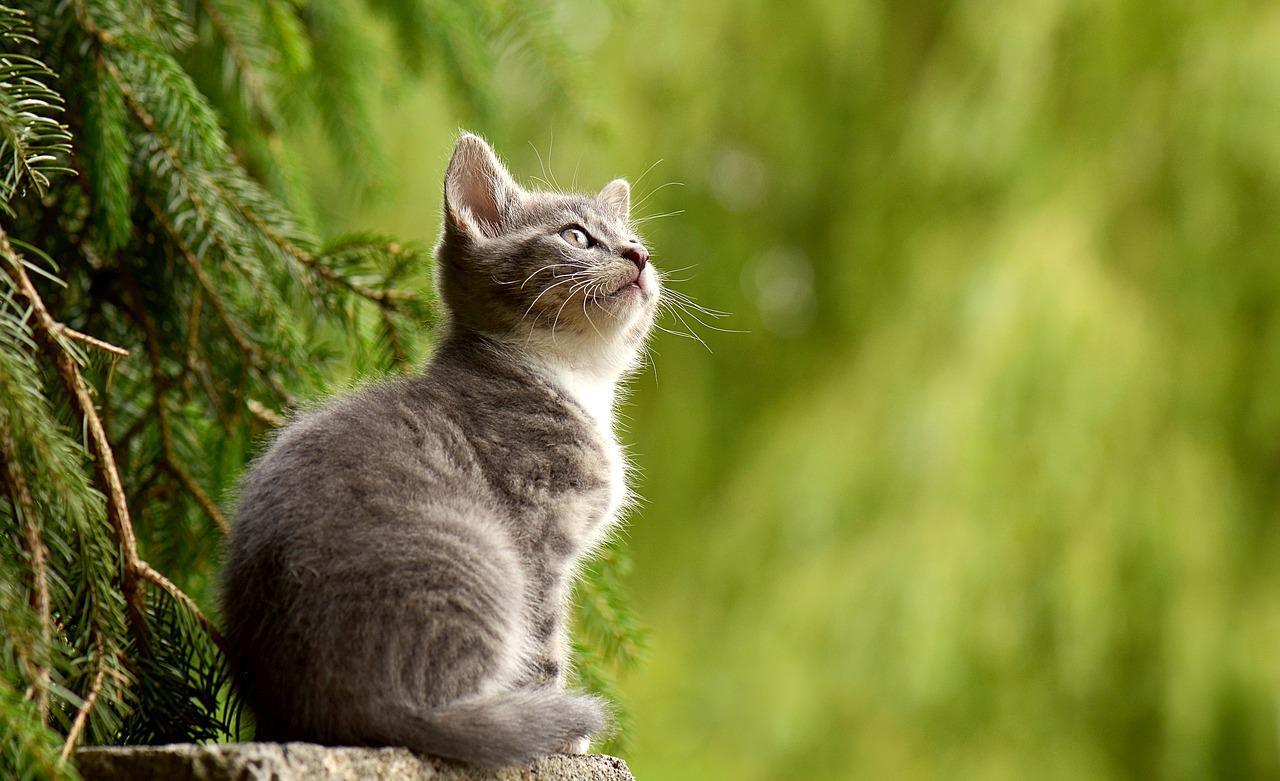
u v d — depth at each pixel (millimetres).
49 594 3771
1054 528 9070
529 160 11031
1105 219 9633
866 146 11570
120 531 4238
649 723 10562
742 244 12086
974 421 9188
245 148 6137
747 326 12117
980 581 9031
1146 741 9203
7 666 3477
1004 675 9117
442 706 4031
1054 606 8977
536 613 4707
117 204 4754
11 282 3875
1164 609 9039
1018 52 9977
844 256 11422
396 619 4047
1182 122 9516
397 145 10703
